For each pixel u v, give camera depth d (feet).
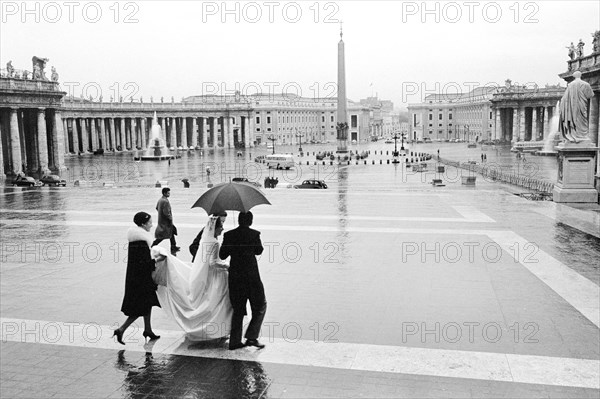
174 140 529.86
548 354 31.09
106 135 515.09
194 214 83.25
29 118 268.00
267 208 87.92
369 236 64.13
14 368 30.32
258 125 649.61
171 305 33.42
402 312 38.14
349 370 29.48
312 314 37.88
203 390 27.61
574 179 91.30
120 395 27.22
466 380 28.17
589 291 42.55
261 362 30.58
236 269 32.04
